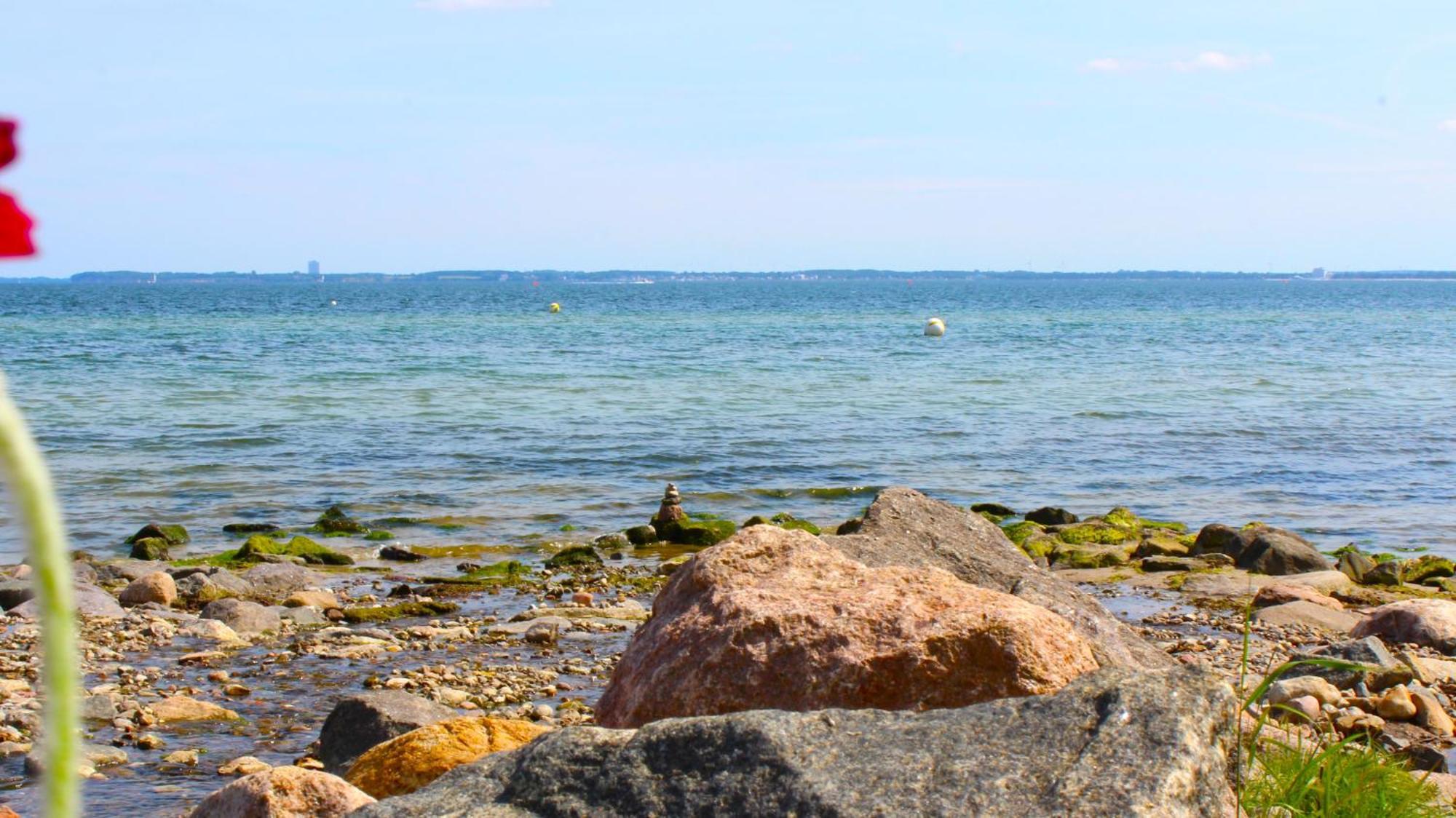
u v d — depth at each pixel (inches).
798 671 274.4
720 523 922.7
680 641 292.5
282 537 904.3
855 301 7416.3
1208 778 205.9
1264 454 1301.7
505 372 2069.4
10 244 32.0
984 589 296.8
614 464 1197.7
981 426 1475.1
